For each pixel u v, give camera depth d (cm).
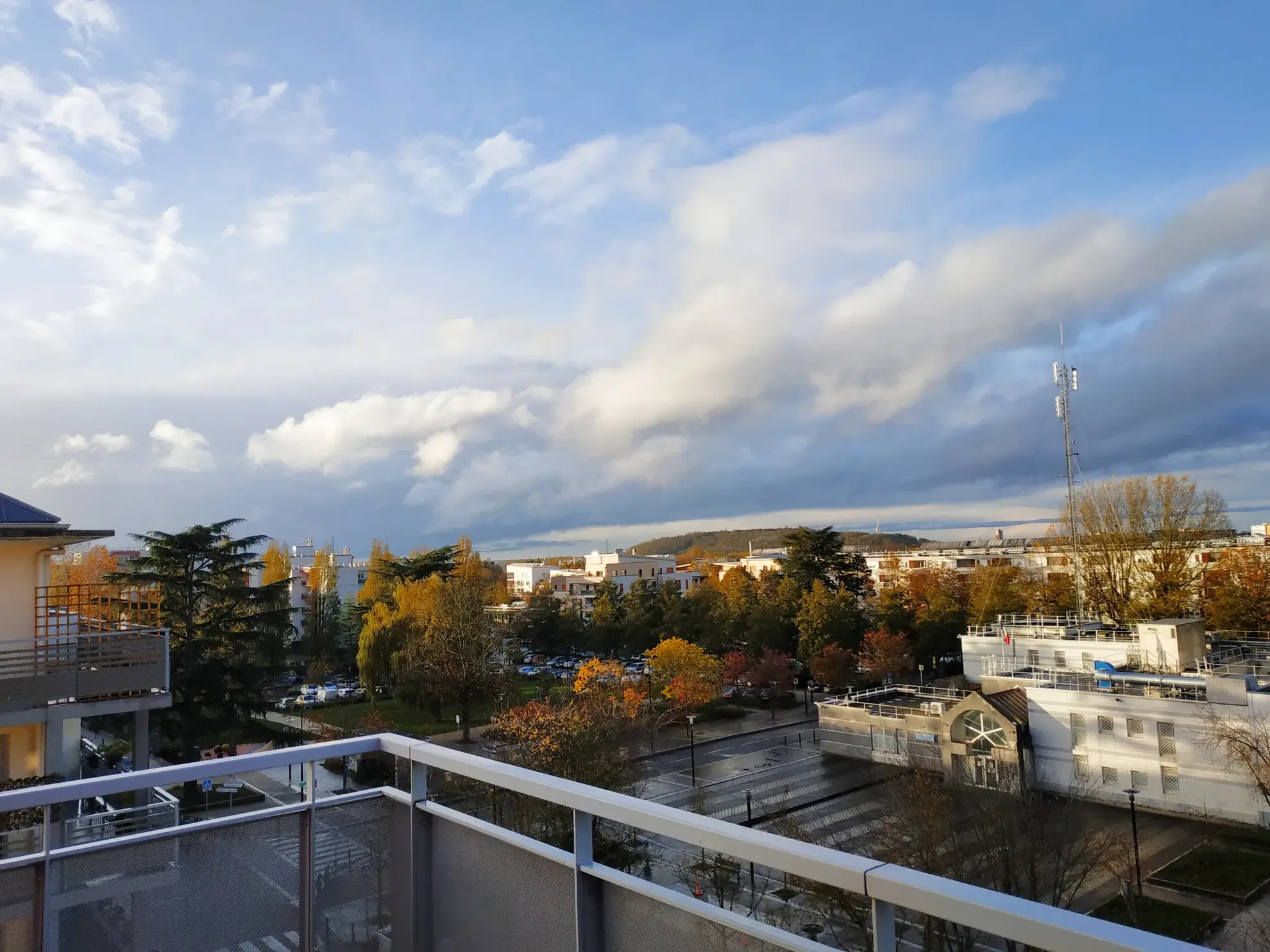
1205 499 4866
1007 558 9412
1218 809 2897
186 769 278
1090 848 2220
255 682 3036
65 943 268
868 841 2480
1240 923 2102
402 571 7012
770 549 17362
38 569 1330
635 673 5603
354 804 328
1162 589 4847
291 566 9719
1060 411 4800
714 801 3253
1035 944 140
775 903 1493
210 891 295
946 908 155
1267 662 3509
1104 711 3203
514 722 2922
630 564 11069
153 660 1302
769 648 5444
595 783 2642
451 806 311
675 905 220
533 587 10825
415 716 4816
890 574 8188
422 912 315
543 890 263
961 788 2442
